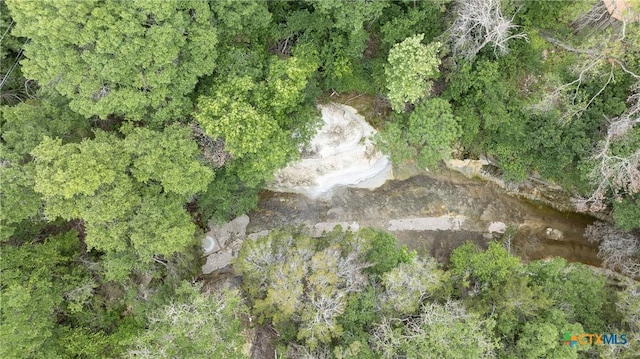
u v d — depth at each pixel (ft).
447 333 63.77
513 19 75.41
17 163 59.36
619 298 72.59
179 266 79.61
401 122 84.07
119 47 57.06
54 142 59.11
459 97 82.84
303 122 75.66
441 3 71.87
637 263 88.38
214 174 69.26
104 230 63.21
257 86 68.59
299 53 75.61
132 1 55.52
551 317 69.77
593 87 79.05
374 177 95.30
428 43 77.77
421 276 71.00
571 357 63.72
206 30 61.46
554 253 97.50
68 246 72.79
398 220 94.89
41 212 69.05
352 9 67.31
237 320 64.54
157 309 69.21
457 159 94.94
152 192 66.95
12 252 65.92
